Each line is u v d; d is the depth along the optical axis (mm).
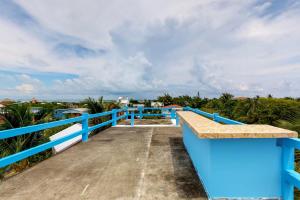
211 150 2023
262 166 1979
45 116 7590
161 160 3492
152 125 8148
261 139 1972
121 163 3355
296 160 2951
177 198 2148
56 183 2576
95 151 4148
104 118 10312
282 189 1968
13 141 5914
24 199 2176
